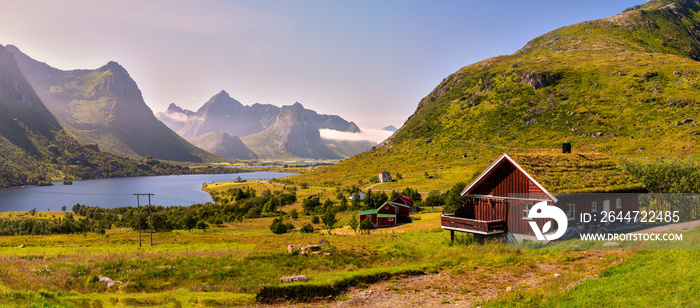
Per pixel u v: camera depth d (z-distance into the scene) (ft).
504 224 137.18
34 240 280.10
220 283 96.32
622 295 62.44
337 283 90.68
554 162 145.28
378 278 97.40
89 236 321.73
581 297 64.90
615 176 150.20
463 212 150.30
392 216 319.47
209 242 236.22
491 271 99.66
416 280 95.35
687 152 560.61
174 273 103.76
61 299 74.79
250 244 201.05
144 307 75.10
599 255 104.06
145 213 406.00
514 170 136.26
